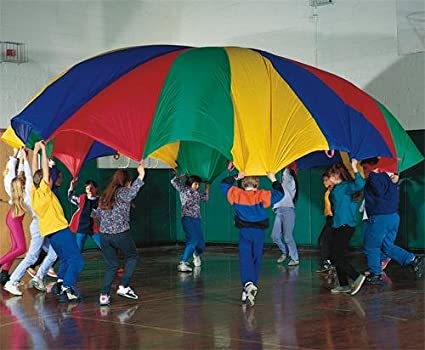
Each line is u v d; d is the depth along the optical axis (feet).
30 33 42.37
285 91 24.76
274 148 23.39
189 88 23.59
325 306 23.38
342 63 41.06
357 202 25.94
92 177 44.11
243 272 23.79
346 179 25.96
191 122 22.75
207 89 23.62
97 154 30.60
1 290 27.94
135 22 47.96
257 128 23.40
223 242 46.01
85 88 24.59
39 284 27.30
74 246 25.30
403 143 28.84
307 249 41.63
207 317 21.90
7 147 39.86
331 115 25.07
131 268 25.04
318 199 41.09
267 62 25.79
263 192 23.49
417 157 29.22
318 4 41.96
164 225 48.06
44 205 24.81
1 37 41.04
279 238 35.91
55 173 28.78
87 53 45.24
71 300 25.20
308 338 18.80
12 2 41.52
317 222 41.16
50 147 28.58
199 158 33.35
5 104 41.06
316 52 42.19
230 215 45.55
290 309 22.97
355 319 21.16
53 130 23.29
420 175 37.11
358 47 40.34
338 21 41.19
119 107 23.26
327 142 23.86
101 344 18.61
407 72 38.29
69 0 44.39
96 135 22.59
